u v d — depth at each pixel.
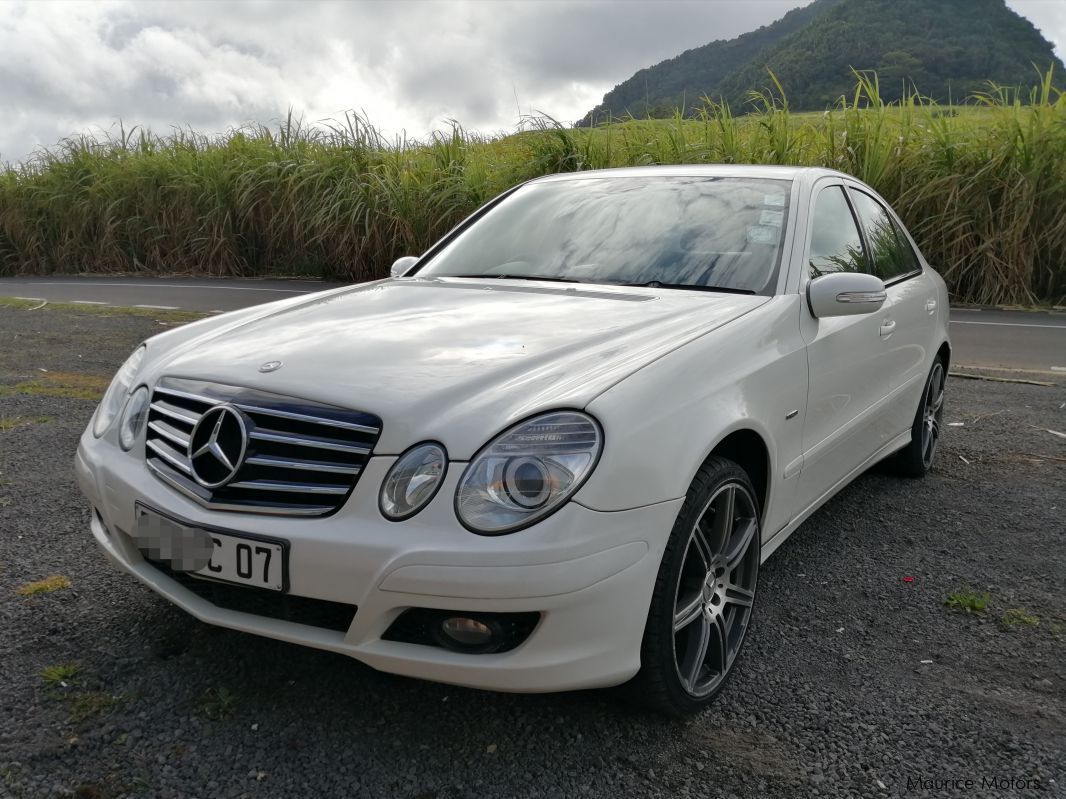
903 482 4.38
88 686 2.30
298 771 2.01
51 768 1.97
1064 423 5.39
